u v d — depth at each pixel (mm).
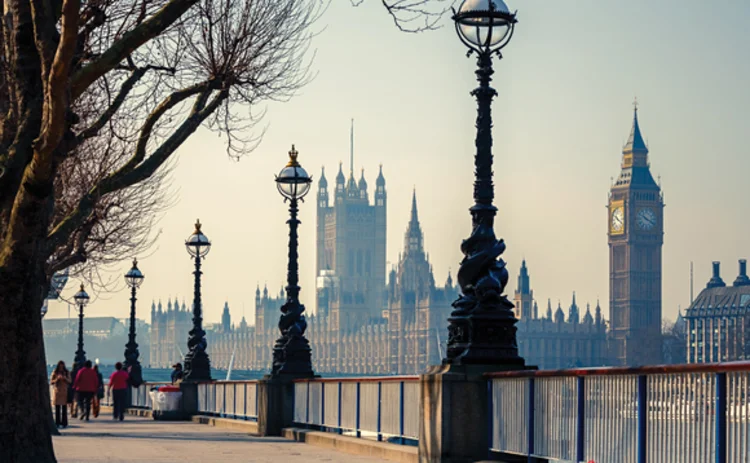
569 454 15375
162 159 21750
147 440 31234
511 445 17484
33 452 17234
